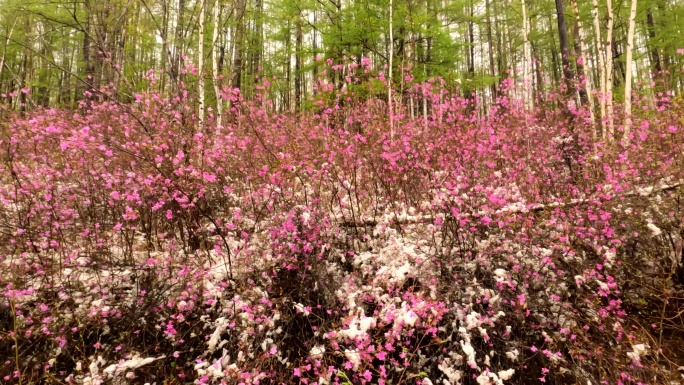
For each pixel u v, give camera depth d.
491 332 2.81
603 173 4.20
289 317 2.93
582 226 3.24
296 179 4.25
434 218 3.60
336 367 2.69
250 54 12.64
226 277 3.17
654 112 5.16
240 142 4.46
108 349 2.76
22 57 11.69
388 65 7.75
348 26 9.16
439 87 6.48
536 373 2.71
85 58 6.77
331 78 9.20
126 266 3.28
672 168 3.67
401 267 3.03
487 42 19.83
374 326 2.55
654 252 3.35
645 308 3.18
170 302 2.95
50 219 3.36
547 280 3.10
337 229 3.69
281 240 3.38
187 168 3.40
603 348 2.76
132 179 3.53
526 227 3.33
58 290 2.98
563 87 5.93
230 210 4.08
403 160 4.55
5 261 2.98
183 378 2.64
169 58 4.33
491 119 6.22
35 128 3.77
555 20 15.46
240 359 2.58
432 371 2.71
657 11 12.48
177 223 3.85
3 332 2.61
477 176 4.17
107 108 5.10
